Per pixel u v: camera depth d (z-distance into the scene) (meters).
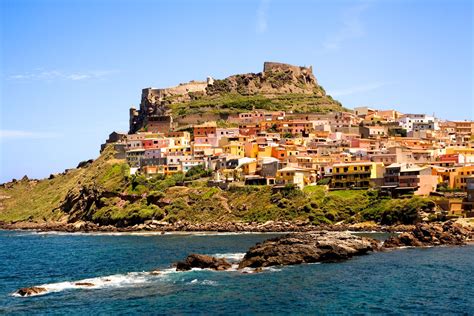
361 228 189.75
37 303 96.69
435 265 121.25
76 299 98.62
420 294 97.06
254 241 173.75
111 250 168.88
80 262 146.88
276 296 97.31
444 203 188.75
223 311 89.31
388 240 152.38
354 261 127.69
